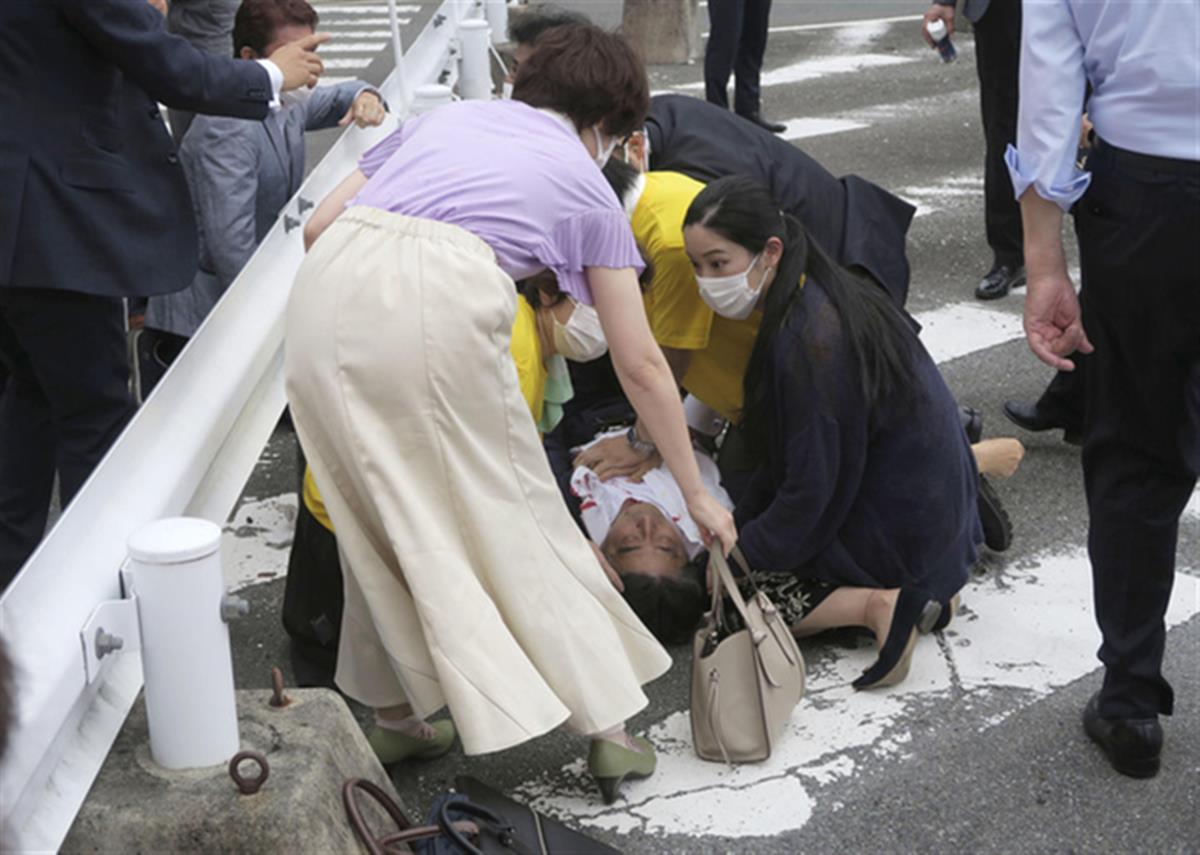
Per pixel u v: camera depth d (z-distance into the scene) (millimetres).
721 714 3229
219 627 2428
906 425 3467
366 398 2713
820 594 3625
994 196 6012
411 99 5812
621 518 3719
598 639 2885
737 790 3178
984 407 5113
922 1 13750
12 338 3533
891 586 3582
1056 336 3092
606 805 3143
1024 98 2928
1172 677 3555
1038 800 3129
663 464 3836
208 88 3291
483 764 3291
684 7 10930
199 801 2395
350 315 2717
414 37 10422
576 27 3055
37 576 2301
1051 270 3043
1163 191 2752
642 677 3053
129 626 2445
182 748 2457
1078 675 3568
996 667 3609
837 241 4184
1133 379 2963
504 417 2779
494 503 2775
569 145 2924
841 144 8602
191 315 4520
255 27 4406
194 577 2365
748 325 3617
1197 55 2672
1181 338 2854
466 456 2750
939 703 3469
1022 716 3410
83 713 2416
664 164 4168
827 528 3533
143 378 4598
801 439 3375
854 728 3381
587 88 2977
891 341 3402
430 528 2709
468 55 6816
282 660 3701
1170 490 3047
